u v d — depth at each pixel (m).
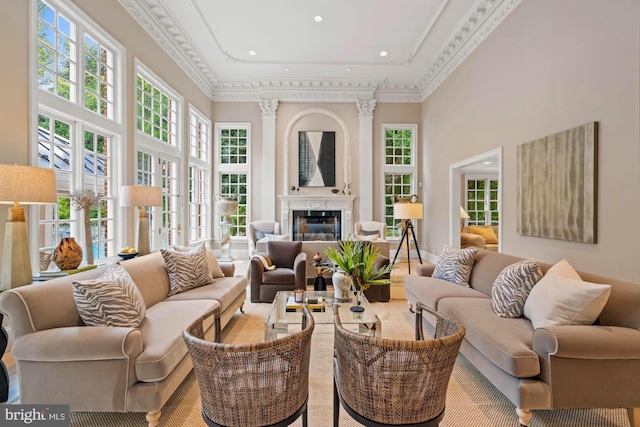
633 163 2.58
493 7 4.37
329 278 4.94
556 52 3.37
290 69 6.72
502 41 4.34
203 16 4.85
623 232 2.66
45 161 3.04
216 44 5.67
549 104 3.47
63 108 3.12
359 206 7.58
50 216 3.09
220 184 7.67
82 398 1.72
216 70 6.78
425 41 5.57
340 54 6.09
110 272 2.33
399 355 1.27
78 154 3.38
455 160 5.82
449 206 6.06
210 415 1.37
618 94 2.69
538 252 3.66
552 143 3.39
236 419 1.33
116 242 3.97
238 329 3.31
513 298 2.39
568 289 2.00
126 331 1.76
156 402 1.74
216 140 7.57
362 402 1.36
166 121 5.46
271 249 4.62
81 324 2.03
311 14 4.82
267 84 7.34
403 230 6.13
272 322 2.43
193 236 6.70
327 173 7.59
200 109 6.81
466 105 5.38
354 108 7.61
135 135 4.27
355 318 2.49
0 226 2.54
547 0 3.49
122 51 4.00
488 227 7.30
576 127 3.08
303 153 7.59
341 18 4.92
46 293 1.90
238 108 7.57
